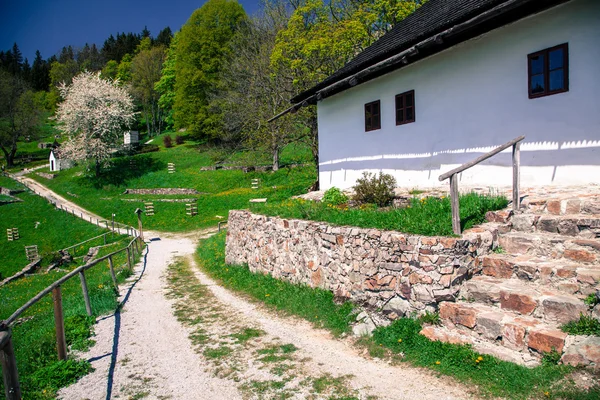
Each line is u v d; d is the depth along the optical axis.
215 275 12.80
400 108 11.69
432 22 10.32
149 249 23.34
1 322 4.23
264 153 41.72
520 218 6.34
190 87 56.59
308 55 19.59
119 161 54.62
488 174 9.43
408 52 9.56
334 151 14.50
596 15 7.37
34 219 37.28
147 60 80.62
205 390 4.93
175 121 62.53
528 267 5.27
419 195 9.64
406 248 6.05
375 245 6.62
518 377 4.14
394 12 20.75
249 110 35.38
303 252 8.66
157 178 47.25
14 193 47.00
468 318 5.04
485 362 4.48
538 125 8.38
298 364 5.43
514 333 4.53
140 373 5.54
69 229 33.44
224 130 50.88
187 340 6.72
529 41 8.42
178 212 34.47
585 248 5.29
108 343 6.77
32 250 28.72
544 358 4.22
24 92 72.31
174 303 9.36
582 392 3.71
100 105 53.09
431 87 10.66
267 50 33.81
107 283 11.74
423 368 4.83
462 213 6.68
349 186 13.84
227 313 8.16
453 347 4.88
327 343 6.05
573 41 7.70
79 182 50.00
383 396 4.42
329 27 20.39
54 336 6.82
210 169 47.31
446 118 10.32
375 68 10.69
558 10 7.89
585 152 7.66
